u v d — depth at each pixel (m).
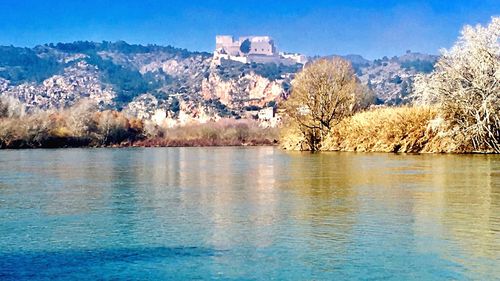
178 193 33.28
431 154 67.88
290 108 91.31
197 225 23.27
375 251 18.84
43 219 25.06
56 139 135.12
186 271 17.05
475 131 65.88
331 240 20.39
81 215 25.97
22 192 34.69
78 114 141.75
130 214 26.05
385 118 77.50
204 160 68.88
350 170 46.44
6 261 18.17
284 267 17.31
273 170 48.75
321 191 32.84
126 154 92.38
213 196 31.64
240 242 20.28
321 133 88.94
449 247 19.17
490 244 19.47
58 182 40.88
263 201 29.34
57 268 17.39
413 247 19.25
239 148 123.50
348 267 17.19
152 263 17.86
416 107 74.56
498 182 35.59
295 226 22.77
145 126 157.25
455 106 67.06
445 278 16.12
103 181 41.28
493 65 65.62
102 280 16.27
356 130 81.38
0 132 125.06
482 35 66.12
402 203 27.78
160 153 96.12
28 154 93.31
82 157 81.12
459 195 30.06
